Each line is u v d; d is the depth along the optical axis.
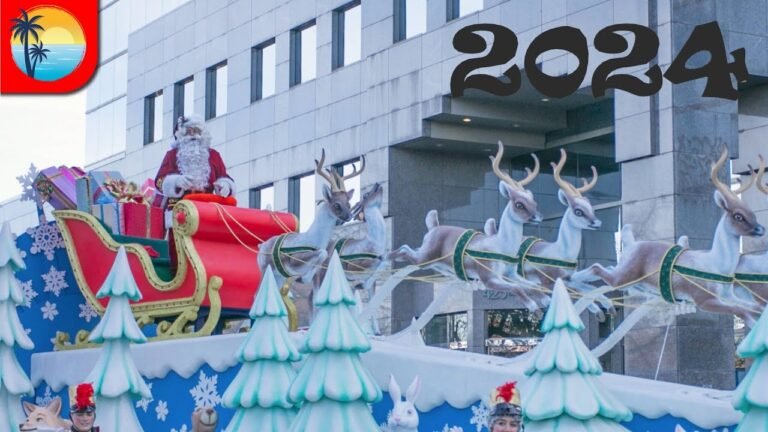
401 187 30.75
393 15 31.16
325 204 15.81
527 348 29.66
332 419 9.49
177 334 14.82
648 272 15.32
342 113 32.62
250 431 10.51
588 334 28.00
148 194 17.56
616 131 25.80
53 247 16.30
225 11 37.50
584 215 16.17
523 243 16.56
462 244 16.44
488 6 28.61
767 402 8.07
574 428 8.70
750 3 26.14
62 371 15.41
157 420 14.36
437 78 29.45
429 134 29.72
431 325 31.50
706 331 24.39
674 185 24.67
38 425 11.22
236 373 13.62
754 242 26.19
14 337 13.11
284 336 10.84
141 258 15.24
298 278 15.71
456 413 12.90
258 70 36.38
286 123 34.62
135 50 41.28
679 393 12.73
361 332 9.78
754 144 26.45
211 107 38.12
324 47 33.56
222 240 15.34
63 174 16.64
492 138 30.42
